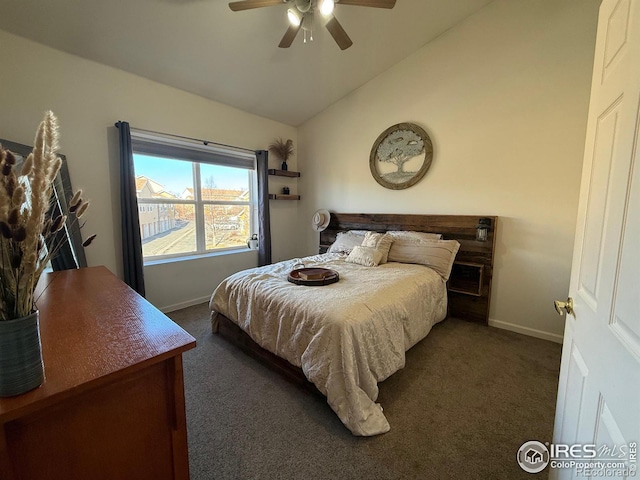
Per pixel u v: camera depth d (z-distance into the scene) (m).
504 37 2.61
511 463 1.31
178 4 2.13
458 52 2.87
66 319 1.04
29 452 0.63
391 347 1.78
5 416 0.56
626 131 0.69
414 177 3.24
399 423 1.55
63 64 2.35
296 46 2.81
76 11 2.04
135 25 2.23
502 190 2.72
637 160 0.62
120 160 2.62
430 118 3.11
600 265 0.80
